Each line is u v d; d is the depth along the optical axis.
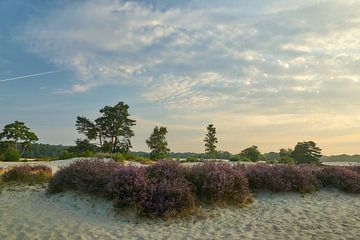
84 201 9.89
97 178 10.30
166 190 9.10
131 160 32.94
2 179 13.28
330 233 7.45
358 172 16.31
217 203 9.70
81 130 52.84
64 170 11.42
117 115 53.06
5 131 60.69
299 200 11.34
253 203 10.49
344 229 7.82
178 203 8.82
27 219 8.34
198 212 8.91
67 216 8.68
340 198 12.38
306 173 13.56
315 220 8.74
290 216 9.16
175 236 7.18
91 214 8.91
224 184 10.00
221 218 8.74
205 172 10.74
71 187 10.98
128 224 8.10
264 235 7.26
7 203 10.05
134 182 9.39
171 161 11.83
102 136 53.84
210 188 9.88
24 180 13.10
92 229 7.61
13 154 37.03
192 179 10.58
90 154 34.59
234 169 11.59
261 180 12.06
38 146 85.50
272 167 13.39
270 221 8.57
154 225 8.04
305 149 39.09
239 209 9.70
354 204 11.42
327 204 11.06
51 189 11.03
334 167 15.86
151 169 10.82
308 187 12.55
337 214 9.54
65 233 7.23
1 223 7.98
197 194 10.19
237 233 7.43
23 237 6.95
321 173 14.34
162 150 43.38
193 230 7.66
